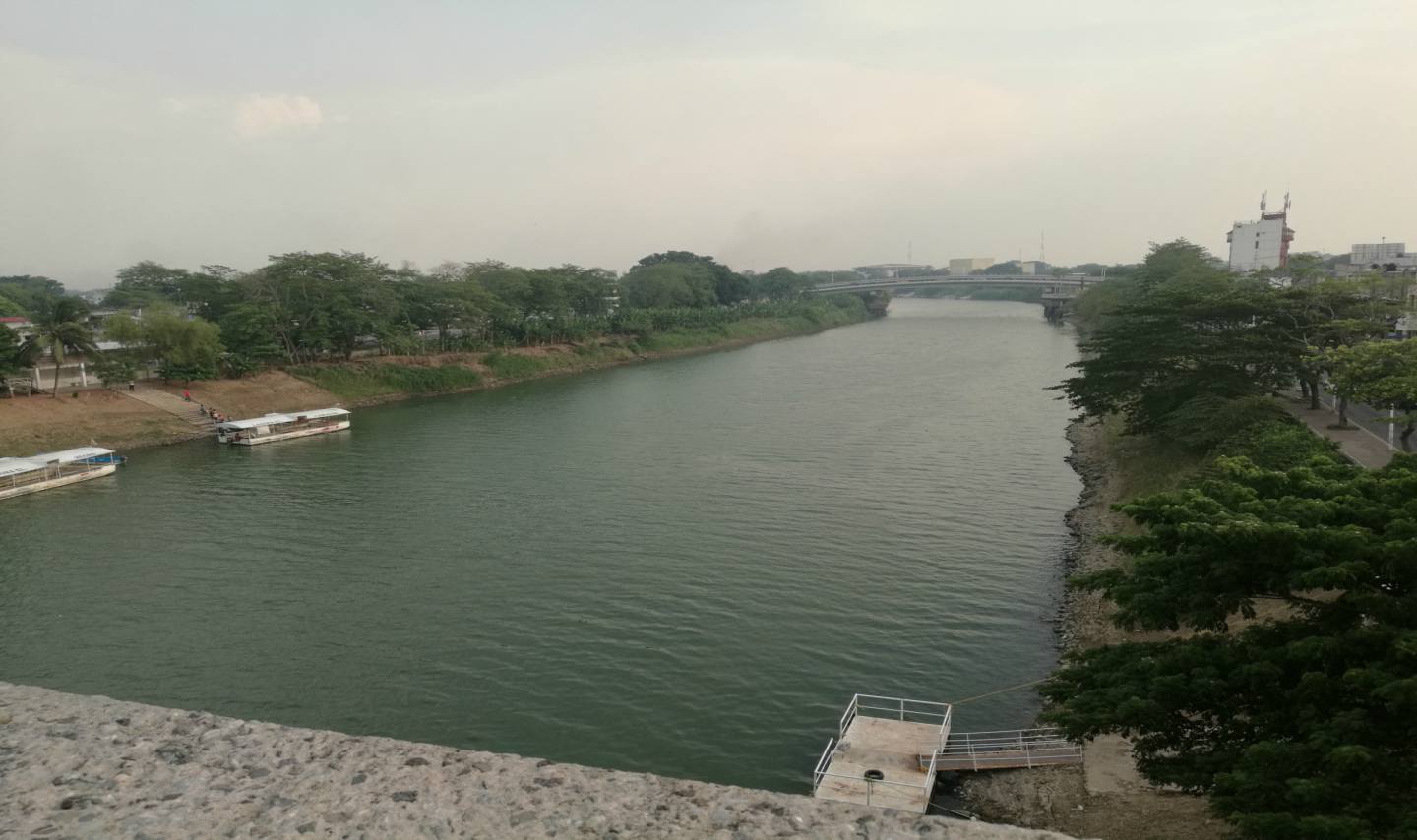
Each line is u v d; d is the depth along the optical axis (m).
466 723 30.41
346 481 64.94
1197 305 56.38
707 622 38.22
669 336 162.50
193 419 87.50
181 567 46.38
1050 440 74.12
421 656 35.50
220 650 36.28
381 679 33.69
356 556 47.59
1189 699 17.45
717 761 27.95
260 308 104.19
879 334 193.62
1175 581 19.31
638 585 42.50
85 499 61.22
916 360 137.50
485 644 36.44
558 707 31.33
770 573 43.72
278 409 96.38
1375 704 15.55
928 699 31.45
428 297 122.25
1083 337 161.88
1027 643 35.75
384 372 110.50
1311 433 42.03
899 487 59.62
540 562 46.03
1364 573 16.52
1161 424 54.59
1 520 55.78
